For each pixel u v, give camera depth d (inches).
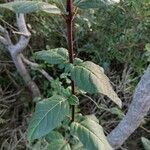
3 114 25.3
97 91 9.4
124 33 25.2
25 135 23.6
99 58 25.7
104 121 24.0
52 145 12.0
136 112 18.2
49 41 26.1
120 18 25.7
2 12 25.0
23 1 9.4
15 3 9.3
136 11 25.1
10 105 26.0
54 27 25.6
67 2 9.3
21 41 22.5
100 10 26.1
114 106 24.5
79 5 9.6
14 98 26.4
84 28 25.4
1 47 25.5
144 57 24.4
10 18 25.8
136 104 17.9
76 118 11.7
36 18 25.0
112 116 24.5
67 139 12.3
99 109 24.4
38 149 19.7
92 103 24.7
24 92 26.4
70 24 9.7
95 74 9.9
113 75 25.7
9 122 25.5
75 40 25.8
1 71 26.6
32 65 24.8
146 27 25.3
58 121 10.2
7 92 26.4
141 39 24.9
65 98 10.9
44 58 10.8
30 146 21.2
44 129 10.0
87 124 11.2
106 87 9.7
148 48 19.9
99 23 25.9
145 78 17.0
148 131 23.5
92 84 9.6
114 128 22.2
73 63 10.4
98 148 10.4
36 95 25.6
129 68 25.5
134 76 25.4
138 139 24.4
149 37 25.0
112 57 25.5
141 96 17.4
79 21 24.9
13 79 26.5
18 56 23.8
